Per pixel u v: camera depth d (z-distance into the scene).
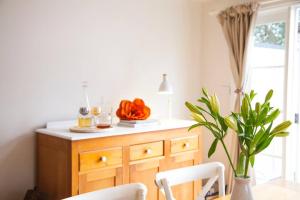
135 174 2.42
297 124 2.89
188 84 3.58
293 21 2.86
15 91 2.44
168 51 3.38
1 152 2.41
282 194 1.55
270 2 2.92
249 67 3.10
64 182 2.17
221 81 3.48
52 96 2.62
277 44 2.99
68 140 2.11
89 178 2.16
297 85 2.89
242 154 1.16
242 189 1.16
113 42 2.95
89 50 2.81
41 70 2.56
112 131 2.31
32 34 2.50
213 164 1.70
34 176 2.57
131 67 3.09
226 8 3.20
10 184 2.46
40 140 2.46
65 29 2.66
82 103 2.77
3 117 2.40
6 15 2.38
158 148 2.56
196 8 3.62
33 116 2.54
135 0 3.09
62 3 2.63
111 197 1.30
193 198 2.79
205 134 3.68
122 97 3.03
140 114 2.60
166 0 3.34
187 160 2.78
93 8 2.81
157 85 3.30
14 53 2.42
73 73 2.72
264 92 3.11
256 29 3.18
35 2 2.50
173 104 3.46
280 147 3.00
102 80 2.90
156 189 2.55
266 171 3.13
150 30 3.22
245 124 1.14
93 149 2.18
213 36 3.56
